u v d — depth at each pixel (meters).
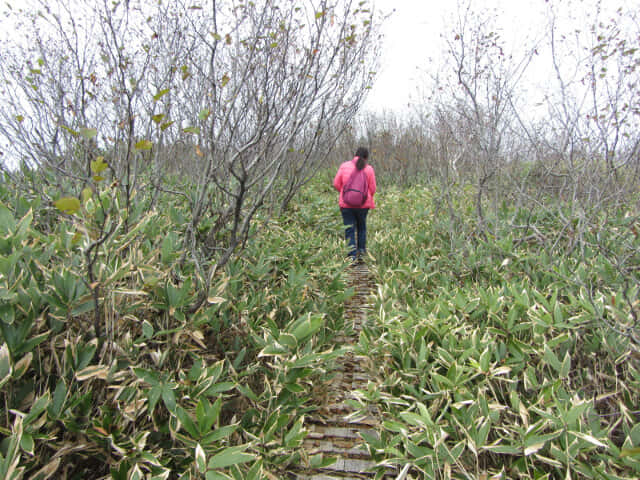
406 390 1.85
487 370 1.67
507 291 2.32
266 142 2.35
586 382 1.80
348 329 2.68
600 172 3.21
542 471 1.43
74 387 1.44
